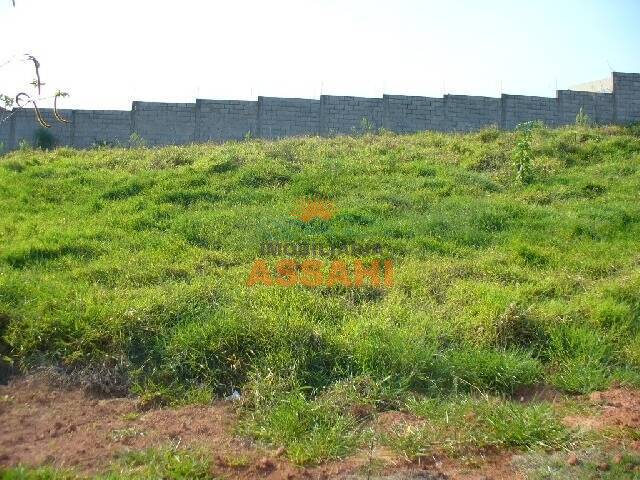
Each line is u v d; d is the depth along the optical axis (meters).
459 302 5.87
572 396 4.73
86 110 14.66
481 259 7.04
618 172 10.76
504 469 3.75
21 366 4.64
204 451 3.77
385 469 3.71
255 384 4.44
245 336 4.82
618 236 7.96
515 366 4.79
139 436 3.95
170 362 4.66
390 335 4.96
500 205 8.74
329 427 4.06
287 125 14.88
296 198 8.88
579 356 5.13
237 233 7.41
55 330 4.86
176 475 3.49
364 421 4.24
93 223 7.73
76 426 4.05
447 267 6.67
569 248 7.54
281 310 5.29
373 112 15.08
